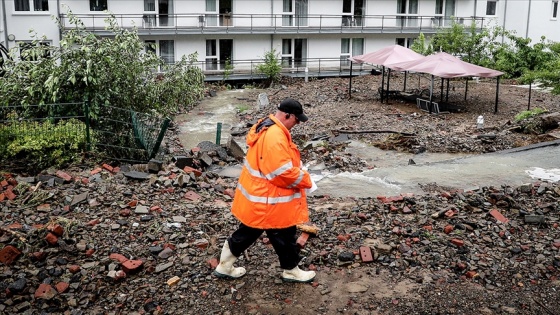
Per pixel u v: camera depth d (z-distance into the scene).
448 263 5.86
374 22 35.47
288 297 5.18
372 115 20.91
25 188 7.94
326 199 8.52
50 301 5.15
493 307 5.06
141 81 12.50
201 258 5.94
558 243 6.34
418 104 22.69
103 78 11.23
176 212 7.32
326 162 13.23
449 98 24.89
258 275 5.56
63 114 11.24
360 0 35.19
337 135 17.22
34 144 9.65
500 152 12.30
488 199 7.98
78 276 5.54
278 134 4.74
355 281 5.49
